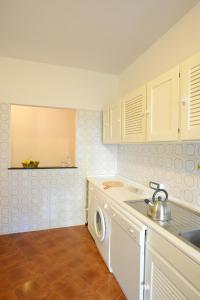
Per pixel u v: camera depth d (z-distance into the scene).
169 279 1.13
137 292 1.42
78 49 2.44
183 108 1.33
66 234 2.82
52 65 2.91
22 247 2.45
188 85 1.28
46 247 2.46
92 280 1.87
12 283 1.82
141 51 2.47
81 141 3.13
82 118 3.12
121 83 3.19
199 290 0.93
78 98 3.08
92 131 3.19
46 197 2.97
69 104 3.03
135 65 2.73
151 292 1.30
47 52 2.53
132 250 1.50
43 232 2.88
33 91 2.83
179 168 1.84
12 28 2.00
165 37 2.07
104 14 1.77
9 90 2.71
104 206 2.13
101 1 1.61
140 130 1.92
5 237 2.71
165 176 2.05
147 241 1.37
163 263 1.18
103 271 2.01
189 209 1.66
